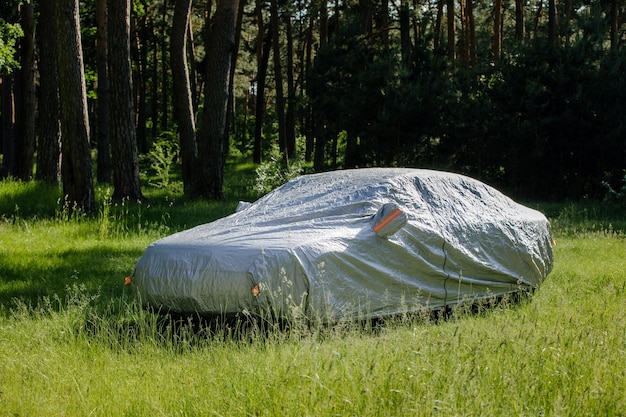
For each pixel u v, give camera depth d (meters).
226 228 7.08
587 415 4.21
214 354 5.64
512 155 26.12
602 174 25.77
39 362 5.63
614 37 28.44
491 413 4.09
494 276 7.89
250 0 45.09
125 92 18.78
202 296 6.43
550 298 8.22
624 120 24.70
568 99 25.20
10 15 24.80
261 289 6.23
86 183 15.82
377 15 38.16
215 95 20.88
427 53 27.98
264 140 50.19
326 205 7.28
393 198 7.32
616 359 5.08
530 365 4.93
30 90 23.66
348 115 27.73
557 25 29.52
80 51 15.66
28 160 23.67
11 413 4.63
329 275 6.45
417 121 26.55
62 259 11.30
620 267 10.82
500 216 8.16
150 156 37.50
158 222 15.46
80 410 4.64
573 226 16.73
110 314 7.70
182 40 22.33
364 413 4.12
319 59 29.56
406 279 6.98
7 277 9.98
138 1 35.03
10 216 15.41
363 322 6.74
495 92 26.55
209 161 20.94
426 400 4.17
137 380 5.15
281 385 4.59
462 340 5.54
